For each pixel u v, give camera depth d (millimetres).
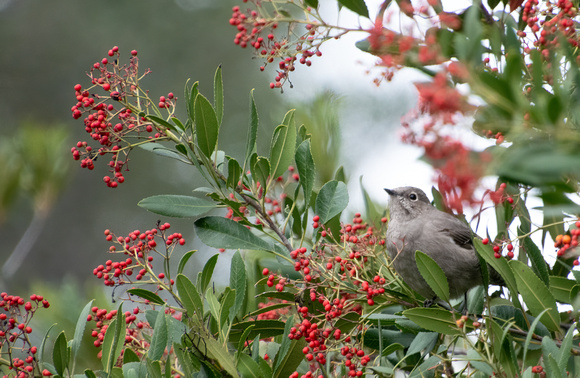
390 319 7973
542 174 3898
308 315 7551
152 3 26375
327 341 8055
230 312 7051
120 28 26250
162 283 7629
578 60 5387
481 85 4277
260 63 25375
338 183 8430
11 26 27234
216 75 7777
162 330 6715
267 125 16922
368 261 8820
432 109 4289
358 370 7547
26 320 7438
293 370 7363
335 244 8500
